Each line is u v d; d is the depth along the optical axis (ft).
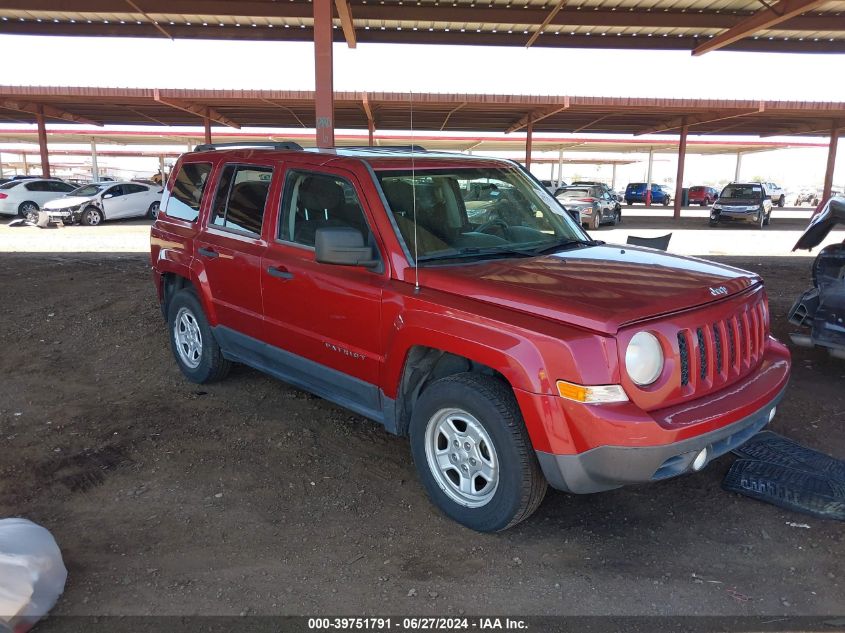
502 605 9.40
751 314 11.60
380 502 12.24
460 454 11.28
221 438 14.94
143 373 19.48
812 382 18.70
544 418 9.70
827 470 13.06
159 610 9.23
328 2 33.68
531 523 11.55
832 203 17.99
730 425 10.21
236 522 11.53
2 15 44.96
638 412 9.46
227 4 42.06
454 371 11.88
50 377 19.21
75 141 158.20
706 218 108.17
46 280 32.94
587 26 44.88
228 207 16.24
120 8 42.16
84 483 12.89
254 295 14.97
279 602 9.43
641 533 11.25
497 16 42.86
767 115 90.84
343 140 133.80
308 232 13.85
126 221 78.84
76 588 9.66
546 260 12.51
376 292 11.99
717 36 45.42
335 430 15.42
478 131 112.98
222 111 90.27
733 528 11.38
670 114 92.99
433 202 13.21
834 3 40.96
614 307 9.87
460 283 11.07
